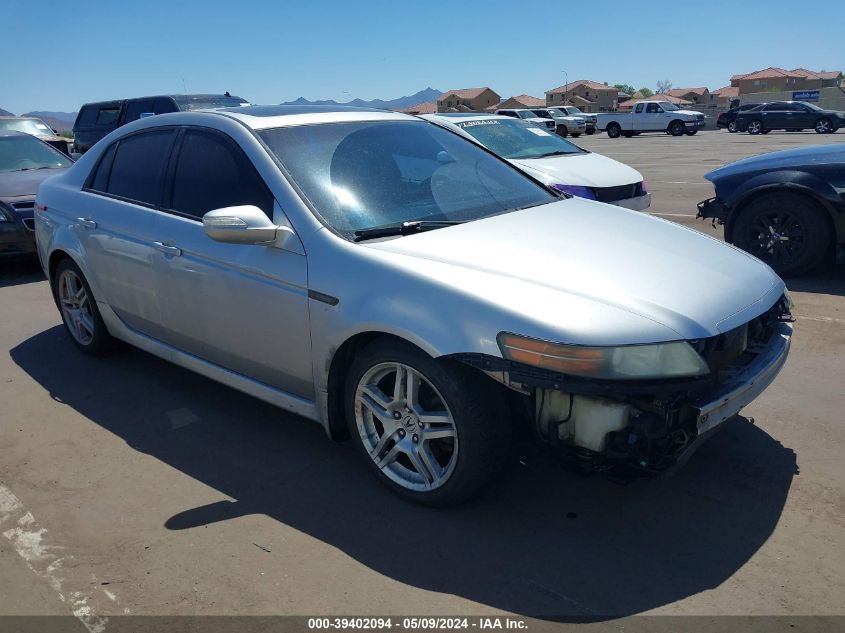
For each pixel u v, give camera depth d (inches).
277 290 132.4
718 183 269.1
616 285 113.3
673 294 113.3
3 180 313.1
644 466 106.4
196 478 136.7
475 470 115.0
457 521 120.0
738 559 108.8
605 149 1060.5
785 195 251.0
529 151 351.9
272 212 136.1
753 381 115.1
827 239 248.4
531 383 104.3
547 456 137.9
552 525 118.1
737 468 133.7
